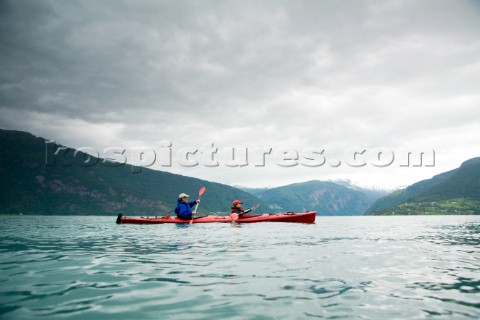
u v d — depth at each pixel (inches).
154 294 146.3
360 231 611.8
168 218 740.7
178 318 115.3
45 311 121.6
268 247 318.0
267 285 163.8
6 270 201.3
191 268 208.4
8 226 819.4
